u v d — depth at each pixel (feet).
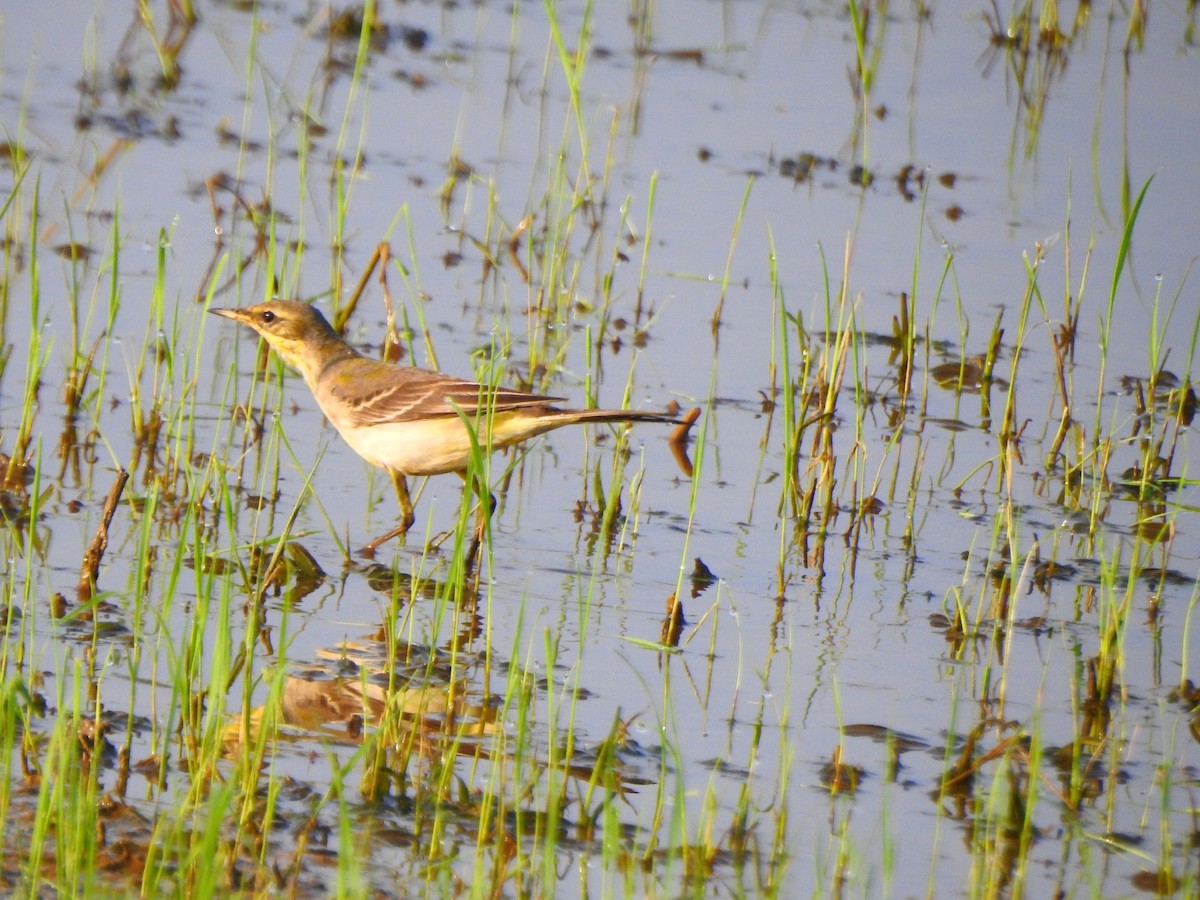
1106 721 33.32
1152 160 71.31
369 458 41.19
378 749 28.35
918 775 30.45
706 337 54.49
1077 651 36.76
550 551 40.34
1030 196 67.26
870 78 67.72
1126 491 47.14
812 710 32.81
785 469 43.11
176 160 61.52
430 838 26.63
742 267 59.26
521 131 68.69
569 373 50.31
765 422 49.62
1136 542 39.52
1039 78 80.02
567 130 55.36
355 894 23.09
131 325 49.52
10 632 31.78
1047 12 82.74
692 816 28.12
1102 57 84.17
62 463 41.78
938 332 56.39
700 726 31.68
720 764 30.17
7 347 47.14
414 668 33.06
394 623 31.60
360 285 50.72
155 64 70.18
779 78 78.43
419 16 80.94
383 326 51.90
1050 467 47.88
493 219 59.57
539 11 84.33
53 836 25.35
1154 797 30.32
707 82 77.00
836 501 45.16
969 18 89.20
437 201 61.31
